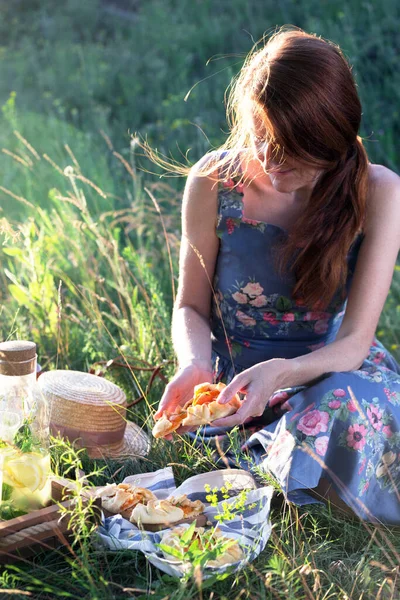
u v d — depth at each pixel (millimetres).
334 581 1919
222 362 2580
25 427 1978
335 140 2016
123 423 2508
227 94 6648
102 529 1983
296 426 2154
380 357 2520
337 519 2199
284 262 2355
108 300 3307
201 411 2041
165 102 6590
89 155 5422
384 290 2346
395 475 2244
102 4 9719
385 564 2033
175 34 8031
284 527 2139
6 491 1938
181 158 5711
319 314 2477
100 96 7215
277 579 1855
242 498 1978
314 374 2219
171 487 2248
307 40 2041
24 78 7828
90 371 2922
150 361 3043
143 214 4027
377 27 6848
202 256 2488
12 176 5207
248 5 7793
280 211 2381
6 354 1969
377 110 6059
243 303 2479
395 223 2336
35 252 3396
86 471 2369
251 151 2264
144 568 1927
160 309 3246
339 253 2262
